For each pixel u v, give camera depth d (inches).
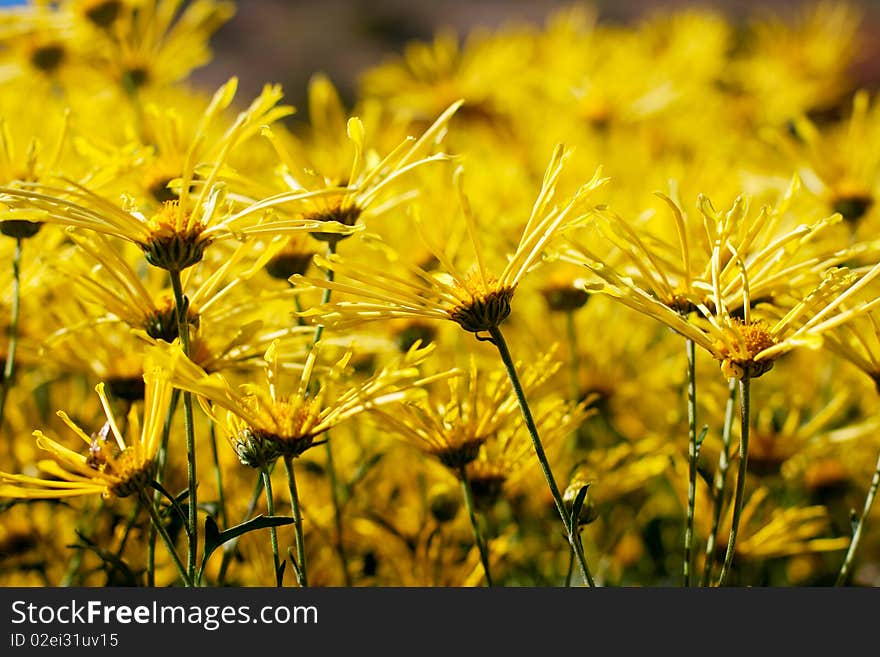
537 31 86.0
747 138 73.0
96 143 43.1
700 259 40.4
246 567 43.6
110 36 58.4
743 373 38.4
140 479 38.8
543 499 44.0
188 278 40.2
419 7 178.7
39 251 42.9
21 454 44.2
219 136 54.0
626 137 64.7
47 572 43.8
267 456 38.8
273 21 173.0
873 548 47.7
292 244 42.1
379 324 45.0
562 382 45.6
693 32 82.0
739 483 38.6
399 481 45.0
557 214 39.1
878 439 45.1
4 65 58.6
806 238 39.5
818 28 86.8
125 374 42.1
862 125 46.2
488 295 38.9
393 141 64.6
